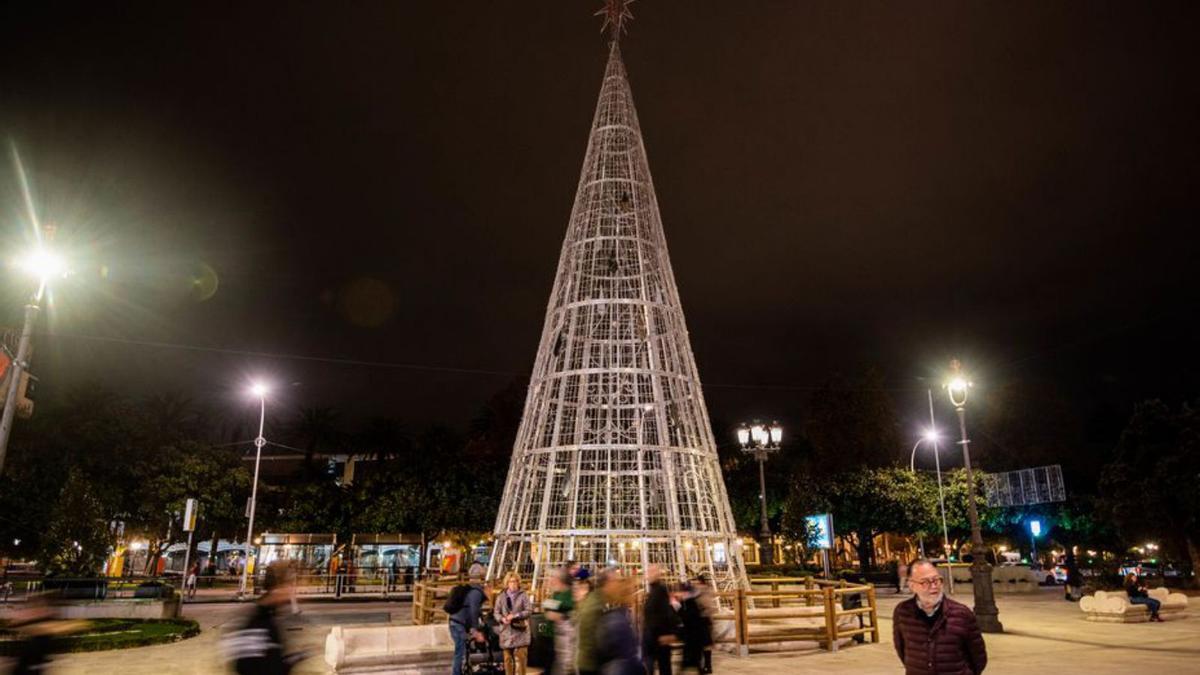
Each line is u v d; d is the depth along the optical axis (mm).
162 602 22828
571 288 17766
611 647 6754
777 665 13422
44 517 36750
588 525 17766
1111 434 54719
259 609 6293
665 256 18578
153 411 47469
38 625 7305
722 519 16594
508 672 11266
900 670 12852
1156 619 20953
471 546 52250
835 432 49969
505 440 48938
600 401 17062
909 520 42969
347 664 11945
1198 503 31922
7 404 15742
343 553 48812
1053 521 47625
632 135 19422
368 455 60250
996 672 12578
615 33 21031
